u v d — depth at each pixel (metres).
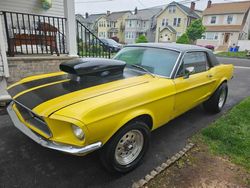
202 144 3.21
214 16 36.56
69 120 1.84
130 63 3.35
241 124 3.89
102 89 2.32
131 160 2.54
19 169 2.50
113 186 2.31
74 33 5.75
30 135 2.18
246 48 30.42
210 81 3.83
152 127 2.72
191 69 3.13
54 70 5.38
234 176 2.54
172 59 3.11
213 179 2.48
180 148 3.10
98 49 8.45
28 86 2.52
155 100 2.56
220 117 4.30
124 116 2.21
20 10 7.27
